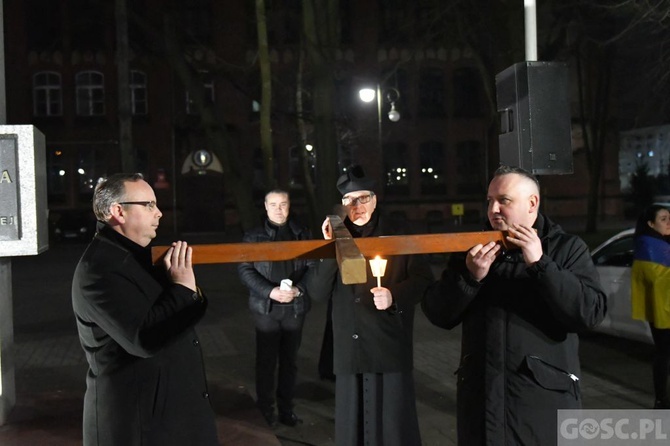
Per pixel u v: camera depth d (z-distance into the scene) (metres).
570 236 3.06
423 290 4.24
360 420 4.28
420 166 40.94
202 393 2.96
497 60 16.53
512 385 2.89
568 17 19.81
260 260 2.65
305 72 23.52
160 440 2.81
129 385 2.79
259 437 4.90
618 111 40.28
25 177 4.82
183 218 38.28
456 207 27.06
